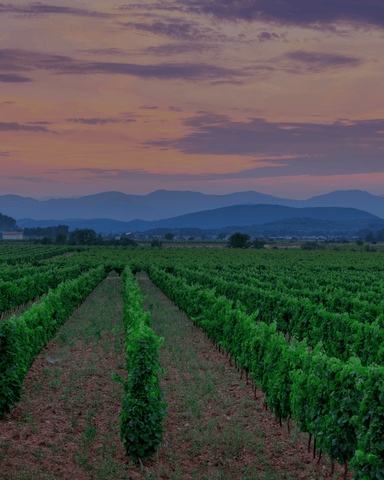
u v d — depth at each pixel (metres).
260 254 82.06
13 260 60.28
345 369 6.79
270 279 30.73
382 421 5.93
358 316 15.10
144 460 7.48
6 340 8.82
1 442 7.59
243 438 8.13
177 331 17.98
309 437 7.95
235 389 11.14
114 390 10.61
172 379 11.70
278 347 9.27
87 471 6.93
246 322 11.91
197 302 19.02
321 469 7.21
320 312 15.04
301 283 26.73
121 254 74.19
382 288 23.00
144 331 8.75
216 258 65.81
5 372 8.70
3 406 8.63
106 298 28.03
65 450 7.56
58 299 16.23
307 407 7.64
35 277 26.23
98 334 16.22
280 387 8.59
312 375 7.34
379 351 10.65
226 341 13.48
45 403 9.65
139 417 7.55
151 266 41.16
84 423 8.73
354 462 6.04
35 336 12.11
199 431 8.55
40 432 8.18
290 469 7.20
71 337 16.25
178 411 9.59
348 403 6.59
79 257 61.25
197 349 15.25
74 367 12.34
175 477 6.83
